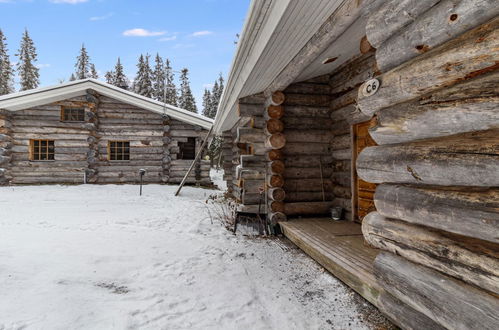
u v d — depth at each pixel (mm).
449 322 1477
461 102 1457
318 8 2672
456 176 1479
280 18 2816
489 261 1285
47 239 4121
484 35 1342
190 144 12891
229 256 3881
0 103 10102
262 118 5492
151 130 11922
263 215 5457
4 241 3918
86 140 11398
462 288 1441
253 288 2926
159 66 38844
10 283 2586
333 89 5305
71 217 5785
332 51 4102
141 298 2539
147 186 11031
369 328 2219
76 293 2508
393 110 1943
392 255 2002
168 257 3660
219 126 10039
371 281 2418
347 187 4992
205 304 2535
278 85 4648
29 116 11125
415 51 1753
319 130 5387
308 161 5340
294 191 5301
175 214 6516
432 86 1625
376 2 2094
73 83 10906
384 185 2076
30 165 11070
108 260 3398
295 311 2480
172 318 2256
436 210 1560
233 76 4980
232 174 10656
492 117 1329
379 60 2066
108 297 2502
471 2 1375
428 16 1632
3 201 7516
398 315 1963
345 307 2555
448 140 1573
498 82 1303
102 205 7336
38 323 2021
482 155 1340
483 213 1307
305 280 3150
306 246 3770
